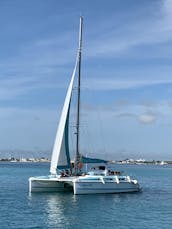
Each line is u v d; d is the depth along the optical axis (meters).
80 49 45.94
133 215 32.56
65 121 44.25
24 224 28.22
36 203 37.69
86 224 28.56
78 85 45.44
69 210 34.06
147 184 70.88
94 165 43.69
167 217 32.03
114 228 27.41
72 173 43.91
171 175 119.06
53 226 27.69
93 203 37.88
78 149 44.03
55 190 44.66
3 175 101.75
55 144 44.09
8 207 35.62
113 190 43.44
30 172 126.00
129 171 155.12
